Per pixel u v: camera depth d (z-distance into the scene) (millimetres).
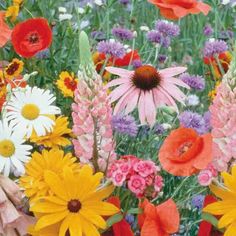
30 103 1410
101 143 1281
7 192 1284
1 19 1548
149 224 1220
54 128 1411
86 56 1251
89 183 1229
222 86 1229
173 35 1800
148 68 1381
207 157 1209
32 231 1253
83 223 1229
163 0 1576
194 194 1471
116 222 1245
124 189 1365
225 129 1231
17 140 1330
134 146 1564
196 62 2072
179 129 1240
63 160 1283
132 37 1846
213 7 2158
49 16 1984
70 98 1638
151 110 1359
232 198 1222
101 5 1986
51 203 1229
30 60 1729
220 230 1247
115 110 1372
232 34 2049
